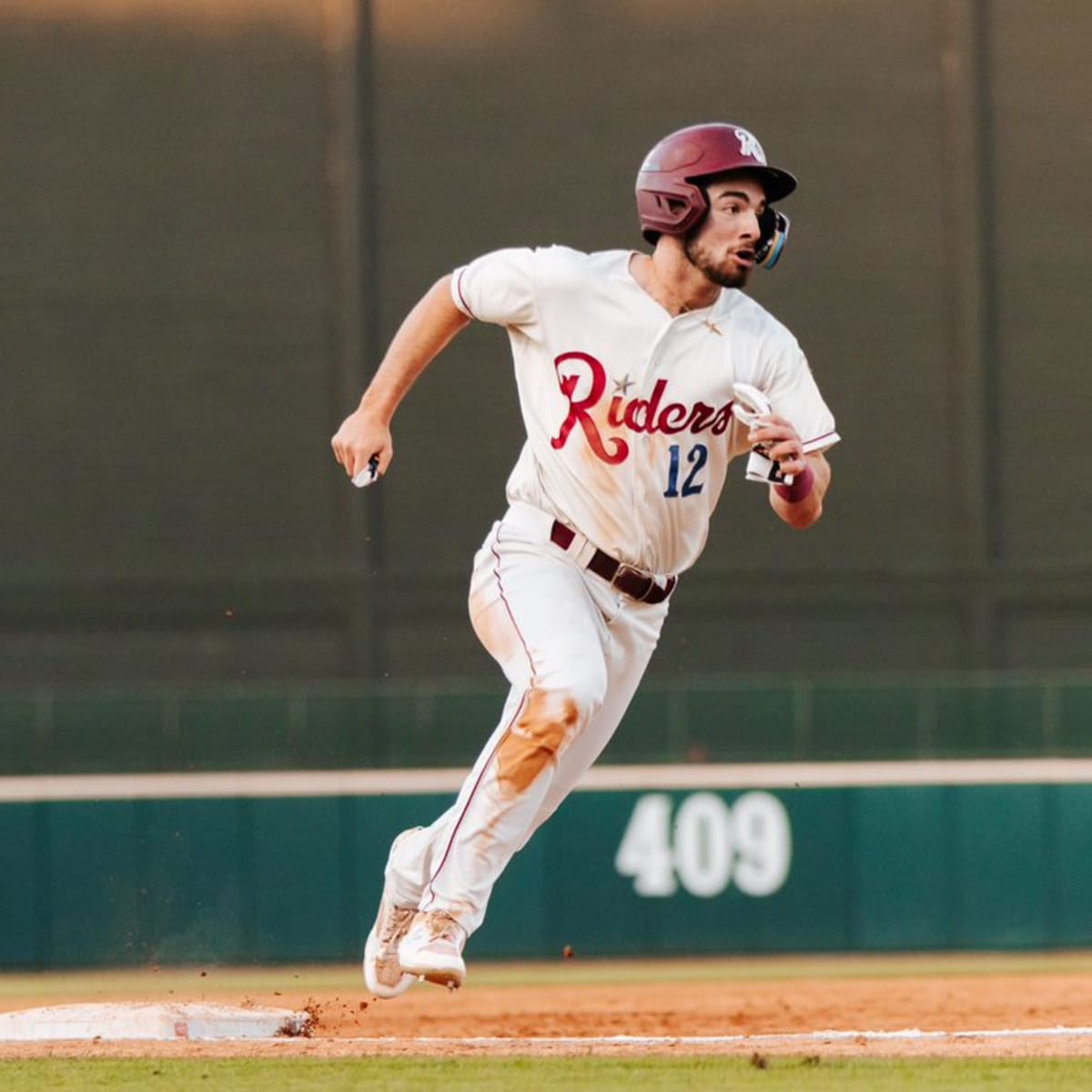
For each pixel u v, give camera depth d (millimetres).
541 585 16156
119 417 51969
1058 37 52594
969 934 42531
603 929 42062
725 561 51781
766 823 42625
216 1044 18625
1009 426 52188
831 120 52406
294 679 51562
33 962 41812
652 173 15547
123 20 52438
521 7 52406
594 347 15773
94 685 51562
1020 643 51875
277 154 52281
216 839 42438
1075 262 52406
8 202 52188
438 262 52094
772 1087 15367
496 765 15703
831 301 52281
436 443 51969
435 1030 24906
